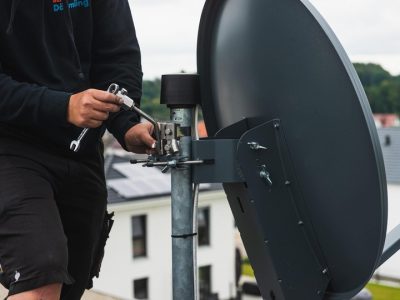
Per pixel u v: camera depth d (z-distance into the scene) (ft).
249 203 6.53
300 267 6.61
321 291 6.59
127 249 57.93
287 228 6.57
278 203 6.56
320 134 6.31
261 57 6.74
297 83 6.42
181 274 6.69
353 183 6.16
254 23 6.75
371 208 6.07
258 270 7.02
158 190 58.80
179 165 6.53
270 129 6.56
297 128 6.49
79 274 7.84
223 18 7.13
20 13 6.54
